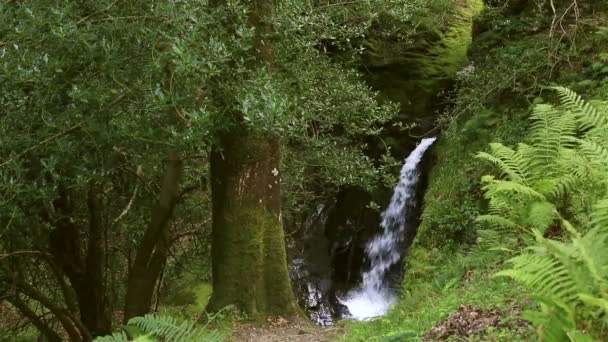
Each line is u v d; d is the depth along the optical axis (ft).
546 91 33.42
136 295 30.63
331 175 36.96
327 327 28.32
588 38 34.30
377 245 44.42
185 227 42.37
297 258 47.62
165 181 27.76
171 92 19.39
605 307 8.61
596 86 31.07
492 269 21.13
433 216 33.99
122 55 20.24
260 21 27.55
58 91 20.39
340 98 35.37
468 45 50.78
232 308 28.53
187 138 20.61
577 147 22.12
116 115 21.48
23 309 33.86
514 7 41.65
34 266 39.34
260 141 29.30
